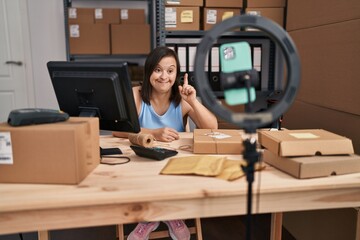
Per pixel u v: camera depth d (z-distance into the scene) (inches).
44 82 133.2
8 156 38.0
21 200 33.7
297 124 76.9
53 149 37.4
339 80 60.1
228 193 36.3
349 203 40.5
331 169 40.5
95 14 109.7
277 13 96.9
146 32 112.4
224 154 50.3
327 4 63.4
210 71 95.3
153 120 70.7
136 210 35.9
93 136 42.9
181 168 42.2
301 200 39.3
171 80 66.5
